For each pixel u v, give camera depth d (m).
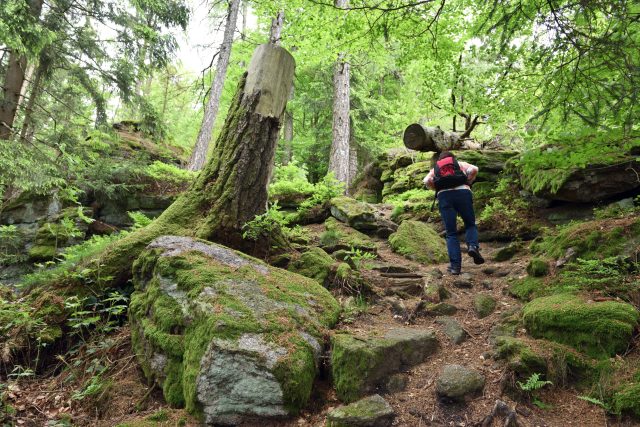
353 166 17.12
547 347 3.04
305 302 3.64
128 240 4.60
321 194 8.66
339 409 2.70
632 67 2.99
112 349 3.63
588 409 2.65
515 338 3.23
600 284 3.58
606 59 3.19
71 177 8.91
